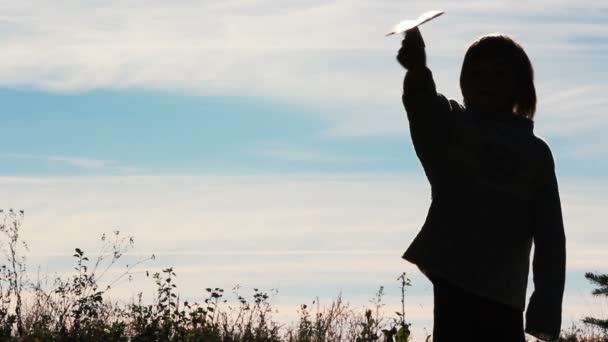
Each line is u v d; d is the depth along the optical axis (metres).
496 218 3.79
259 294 9.72
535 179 3.88
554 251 3.88
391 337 6.96
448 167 3.81
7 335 8.69
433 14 3.69
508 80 3.92
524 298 3.88
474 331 3.75
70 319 9.05
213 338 9.09
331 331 9.55
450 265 3.75
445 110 3.74
